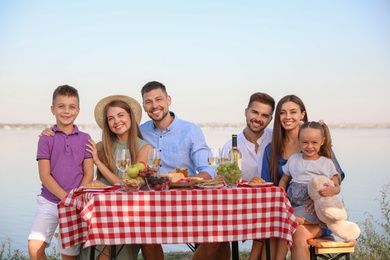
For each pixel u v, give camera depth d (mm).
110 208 3607
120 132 4480
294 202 4336
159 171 5055
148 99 4938
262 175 4680
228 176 3842
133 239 3631
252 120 4789
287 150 4613
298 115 4574
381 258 5551
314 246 4102
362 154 46625
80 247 4176
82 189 3863
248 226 3719
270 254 4043
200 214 3662
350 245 4031
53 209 4340
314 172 4316
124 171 3967
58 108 4434
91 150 4473
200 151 5020
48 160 4387
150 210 3633
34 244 4258
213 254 4363
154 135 5090
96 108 4777
